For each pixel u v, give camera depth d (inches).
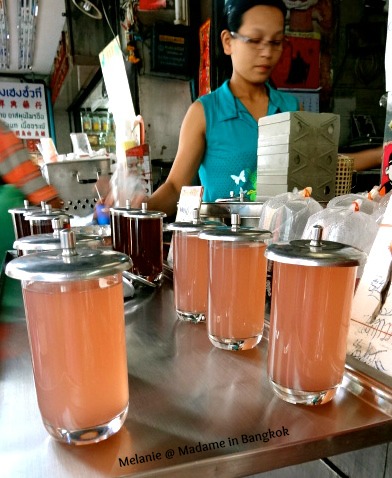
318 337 20.6
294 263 19.1
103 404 18.2
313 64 107.7
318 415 20.7
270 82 106.1
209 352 29.0
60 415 17.8
